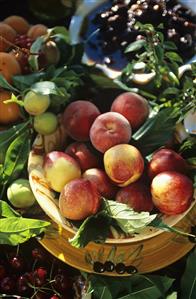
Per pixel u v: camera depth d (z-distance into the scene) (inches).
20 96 41.5
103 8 47.9
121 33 45.5
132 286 37.6
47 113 40.2
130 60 45.7
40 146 40.1
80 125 39.8
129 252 38.2
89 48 46.8
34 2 50.4
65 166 37.9
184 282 37.4
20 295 38.4
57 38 44.1
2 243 37.3
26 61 43.4
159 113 40.1
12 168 40.3
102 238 35.7
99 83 43.4
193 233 38.6
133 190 37.6
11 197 39.4
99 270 37.5
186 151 39.2
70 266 40.1
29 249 41.0
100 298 37.1
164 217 37.3
